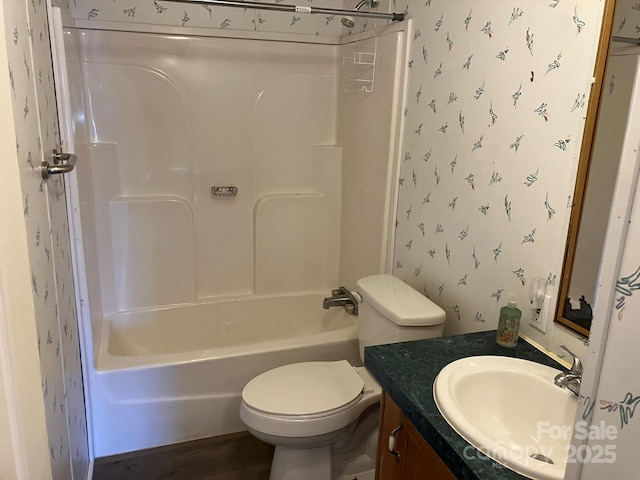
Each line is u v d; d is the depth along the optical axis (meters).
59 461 1.38
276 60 2.75
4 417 1.01
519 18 1.47
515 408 1.26
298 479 1.88
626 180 0.56
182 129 2.68
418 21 2.03
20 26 1.16
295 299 3.01
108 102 2.53
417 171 2.11
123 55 2.51
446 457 1.02
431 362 1.36
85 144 2.34
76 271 1.97
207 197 2.81
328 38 2.79
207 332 2.87
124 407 2.16
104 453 2.18
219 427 2.32
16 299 1.01
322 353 2.39
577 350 1.31
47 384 1.25
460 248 1.83
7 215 0.98
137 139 2.62
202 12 2.61
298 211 2.96
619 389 0.58
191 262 2.81
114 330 2.64
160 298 2.79
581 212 1.27
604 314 0.60
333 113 2.93
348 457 2.04
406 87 2.16
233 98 2.73
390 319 1.79
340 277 3.04
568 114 1.31
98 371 2.10
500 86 1.57
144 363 2.16
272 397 1.82
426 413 1.12
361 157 2.61
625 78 1.13
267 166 2.89
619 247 0.57
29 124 1.20
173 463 2.14
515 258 1.54
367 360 1.42
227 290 2.96
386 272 2.42
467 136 1.75
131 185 2.67
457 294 1.87
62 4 1.92
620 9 1.14
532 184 1.45
